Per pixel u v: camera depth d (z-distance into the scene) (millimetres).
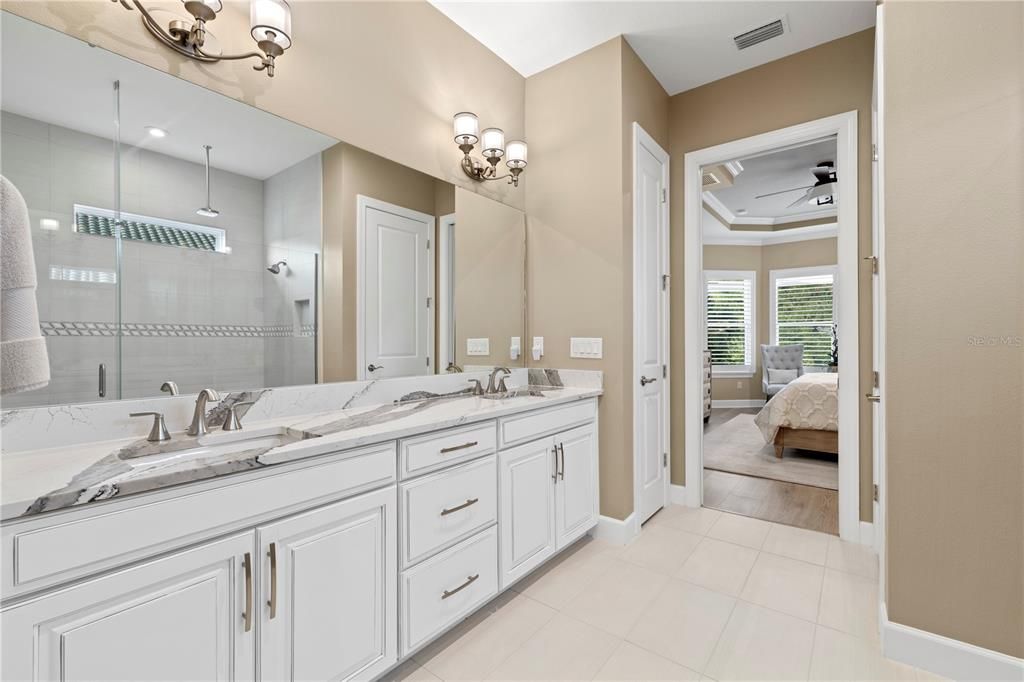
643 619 1834
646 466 2795
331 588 1272
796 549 2432
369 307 1978
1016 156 1424
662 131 3043
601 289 2566
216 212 1501
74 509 859
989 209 1459
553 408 2195
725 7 2312
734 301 7328
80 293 1222
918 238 1563
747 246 7312
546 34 2523
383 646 1409
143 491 936
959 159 1502
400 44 2141
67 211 1204
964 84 1498
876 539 2367
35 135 1162
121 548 910
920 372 1559
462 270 2447
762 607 1912
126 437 1294
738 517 2863
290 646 1181
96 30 1262
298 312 1723
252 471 1107
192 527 1006
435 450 1591
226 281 1521
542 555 2105
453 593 1647
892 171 1612
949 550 1512
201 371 1455
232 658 1077
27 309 786
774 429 4219
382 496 1416
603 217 2562
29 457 1101
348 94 1912
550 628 1778
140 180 1336
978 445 1471
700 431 3066
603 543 2512
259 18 1437
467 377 2451
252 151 1597
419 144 2227
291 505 1186
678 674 1533
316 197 1793
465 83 2482
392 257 2084
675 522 2789
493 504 1840
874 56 2404
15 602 799
